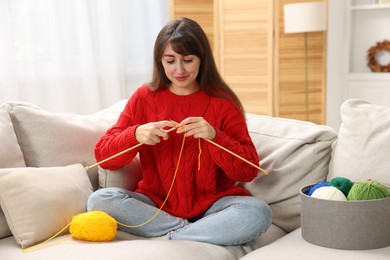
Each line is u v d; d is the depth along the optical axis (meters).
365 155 1.65
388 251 1.43
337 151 1.75
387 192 1.47
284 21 3.94
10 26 3.09
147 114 1.86
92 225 1.53
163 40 1.75
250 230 1.61
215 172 1.79
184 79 1.77
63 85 3.40
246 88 4.11
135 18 3.90
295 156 1.81
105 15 3.63
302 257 1.40
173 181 1.78
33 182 1.64
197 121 1.66
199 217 1.79
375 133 1.66
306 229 1.51
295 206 1.78
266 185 1.83
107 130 1.89
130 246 1.49
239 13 4.03
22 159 1.77
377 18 4.57
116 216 1.67
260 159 1.88
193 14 4.02
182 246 1.52
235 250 1.61
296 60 4.04
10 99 3.11
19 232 1.57
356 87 4.52
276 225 1.83
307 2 3.99
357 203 1.41
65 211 1.65
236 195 1.79
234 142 1.74
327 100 4.43
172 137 1.80
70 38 3.43
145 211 1.68
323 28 3.99
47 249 1.50
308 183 1.78
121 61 3.78
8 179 1.61
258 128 1.96
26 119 1.83
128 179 1.87
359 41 4.65
